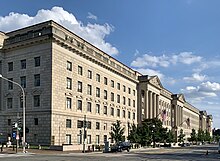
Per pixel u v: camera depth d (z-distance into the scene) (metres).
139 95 96.00
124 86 84.88
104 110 71.12
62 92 55.41
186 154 47.22
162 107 120.56
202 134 162.88
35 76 55.44
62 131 54.47
